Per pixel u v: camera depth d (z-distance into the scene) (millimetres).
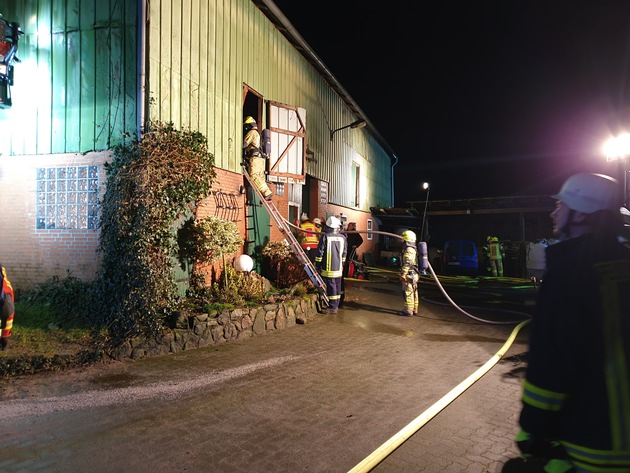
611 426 1604
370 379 5527
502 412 4527
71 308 7199
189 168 7465
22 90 7969
